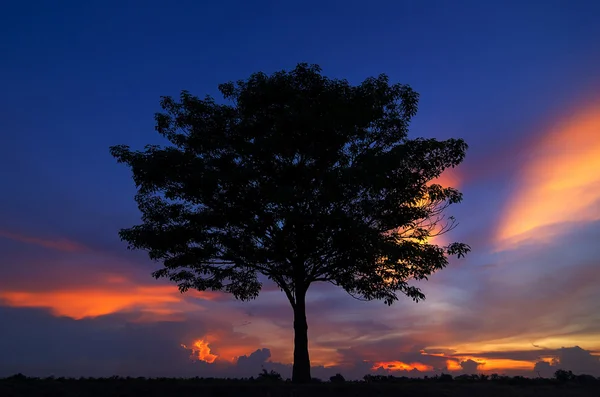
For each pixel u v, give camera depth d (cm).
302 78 1738
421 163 1744
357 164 1647
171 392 1465
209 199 1739
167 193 1750
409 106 1806
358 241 1606
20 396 1334
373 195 1700
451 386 1733
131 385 1519
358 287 1783
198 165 1650
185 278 1872
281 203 1557
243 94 1755
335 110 1620
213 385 1551
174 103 1834
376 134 1800
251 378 1892
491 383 1867
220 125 1800
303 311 1798
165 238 1684
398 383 1811
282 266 1756
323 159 1716
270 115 1745
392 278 1781
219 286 1895
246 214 1698
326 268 1791
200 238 1725
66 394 1395
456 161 1747
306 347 1769
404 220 1739
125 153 1716
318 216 1563
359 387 1584
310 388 1548
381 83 1747
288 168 1658
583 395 1711
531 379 1964
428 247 1738
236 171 1625
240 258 1770
